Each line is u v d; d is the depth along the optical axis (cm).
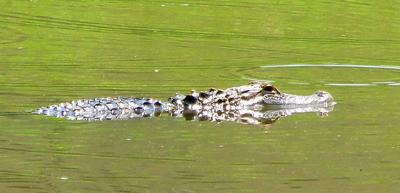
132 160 4675
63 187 4244
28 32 8400
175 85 6556
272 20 9300
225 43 8250
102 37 8312
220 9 9700
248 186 4334
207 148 4925
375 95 6297
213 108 5791
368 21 9431
